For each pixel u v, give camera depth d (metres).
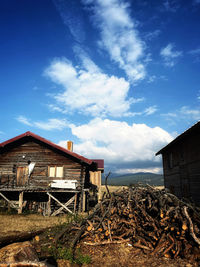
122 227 7.86
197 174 12.12
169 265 5.61
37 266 4.52
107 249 6.83
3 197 15.60
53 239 7.39
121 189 10.03
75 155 15.52
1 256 5.34
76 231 8.07
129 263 5.87
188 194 13.49
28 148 17.05
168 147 17.23
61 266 5.61
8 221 11.19
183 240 6.37
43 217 13.05
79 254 6.30
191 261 5.71
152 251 6.46
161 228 7.06
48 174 16.31
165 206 7.46
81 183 15.80
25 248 5.90
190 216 6.98
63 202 15.84
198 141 12.00
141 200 8.39
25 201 15.32
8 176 16.72
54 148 16.73
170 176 17.86
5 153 17.20
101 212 8.84
